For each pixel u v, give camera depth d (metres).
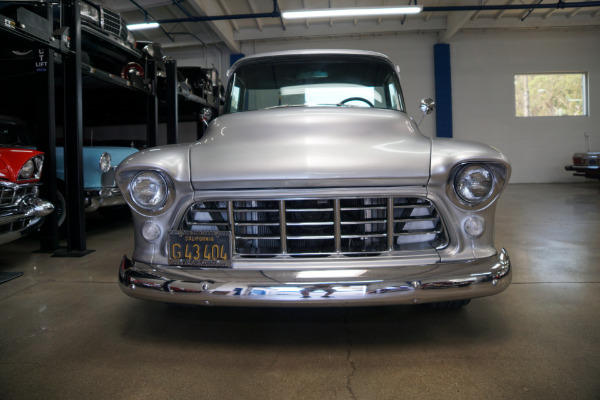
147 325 2.01
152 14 10.81
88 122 7.90
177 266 1.65
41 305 2.30
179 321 2.05
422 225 1.73
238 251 1.67
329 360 1.64
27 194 2.95
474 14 11.38
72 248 3.56
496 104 12.16
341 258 1.60
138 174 1.67
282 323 2.00
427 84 12.23
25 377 1.54
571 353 1.66
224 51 12.82
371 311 2.13
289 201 1.67
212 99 7.24
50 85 3.35
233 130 1.93
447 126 12.05
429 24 11.77
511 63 12.08
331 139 1.75
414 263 1.59
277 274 1.55
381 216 1.70
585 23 11.59
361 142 1.74
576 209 6.18
